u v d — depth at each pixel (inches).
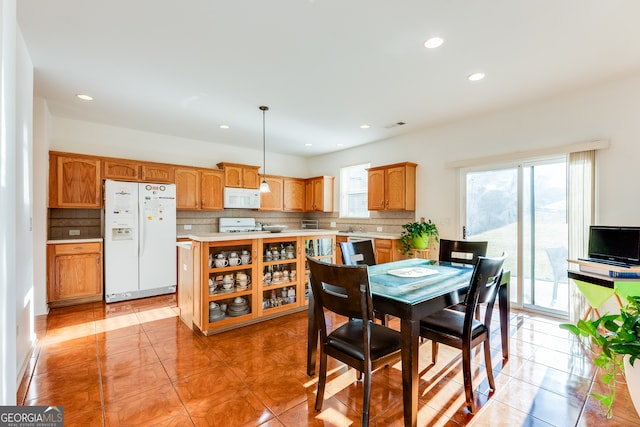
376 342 65.7
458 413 67.4
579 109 120.7
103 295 157.0
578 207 120.0
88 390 75.5
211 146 210.7
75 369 85.7
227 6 72.4
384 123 164.4
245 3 71.3
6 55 51.4
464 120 157.6
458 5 71.9
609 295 91.4
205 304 109.1
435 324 75.2
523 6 72.1
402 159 188.9
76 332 113.3
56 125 155.9
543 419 65.4
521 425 63.5
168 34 83.8
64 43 88.0
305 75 108.2
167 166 178.4
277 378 81.7
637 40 86.1
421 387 77.8
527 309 138.3
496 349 98.7
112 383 78.7
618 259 99.2
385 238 175.0
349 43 88.1
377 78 110.3
